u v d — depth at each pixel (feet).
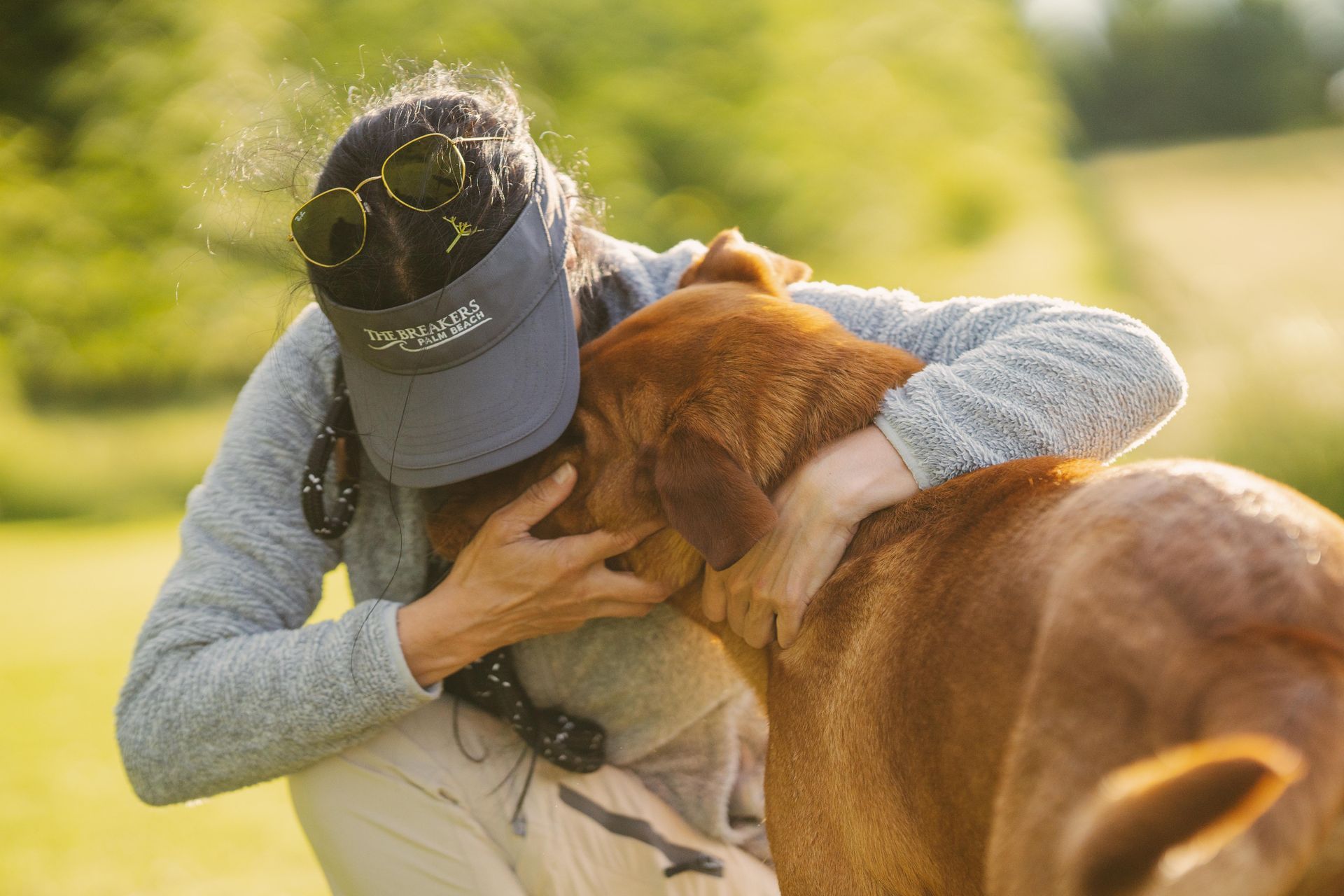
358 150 6.08
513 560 6.42
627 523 6.45
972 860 4.99
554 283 6.46
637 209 46.19
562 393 6.44
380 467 6.47
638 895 7.14
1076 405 6.23
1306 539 4.41
